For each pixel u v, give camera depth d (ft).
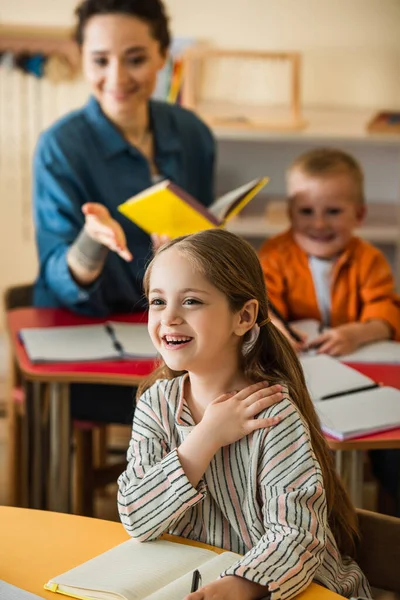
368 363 8.11
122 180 9.48
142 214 8.07
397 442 6.26
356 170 9.43
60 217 9.05
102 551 4.55
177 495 4.55
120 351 8.09
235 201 8.36
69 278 8.70
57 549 4.56
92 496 9.62
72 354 7.97
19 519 4.89
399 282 12.91
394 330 8.95
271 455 4.55
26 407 8.48
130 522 4.58
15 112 14.02
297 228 9.39
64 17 13.70
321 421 6.43
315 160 9.34
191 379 4.90
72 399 8.86
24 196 14.35
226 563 4.34
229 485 4.72
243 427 4.61
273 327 5.00
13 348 8.65
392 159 13.66
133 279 9.54
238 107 13.37
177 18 13.56
